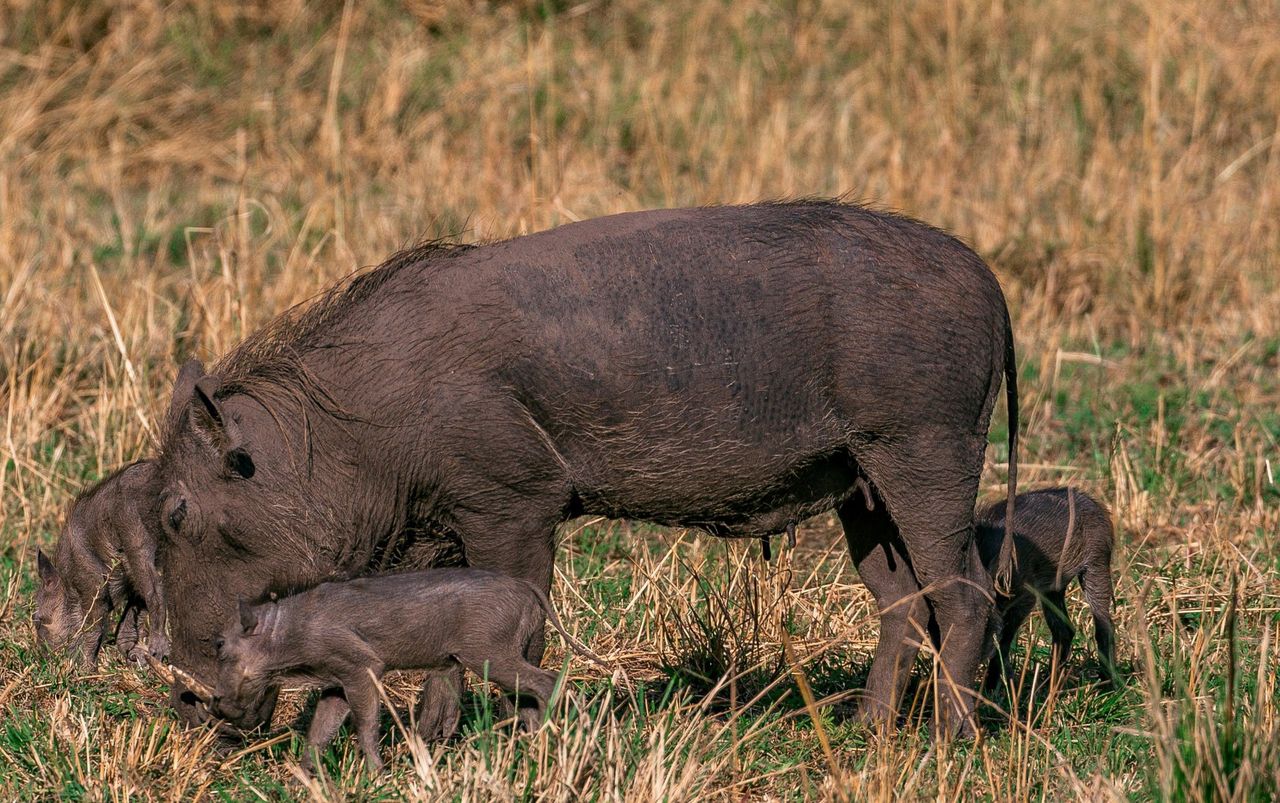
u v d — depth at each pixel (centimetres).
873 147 4484
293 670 1780
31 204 4169
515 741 1788
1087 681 2203
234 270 3338
